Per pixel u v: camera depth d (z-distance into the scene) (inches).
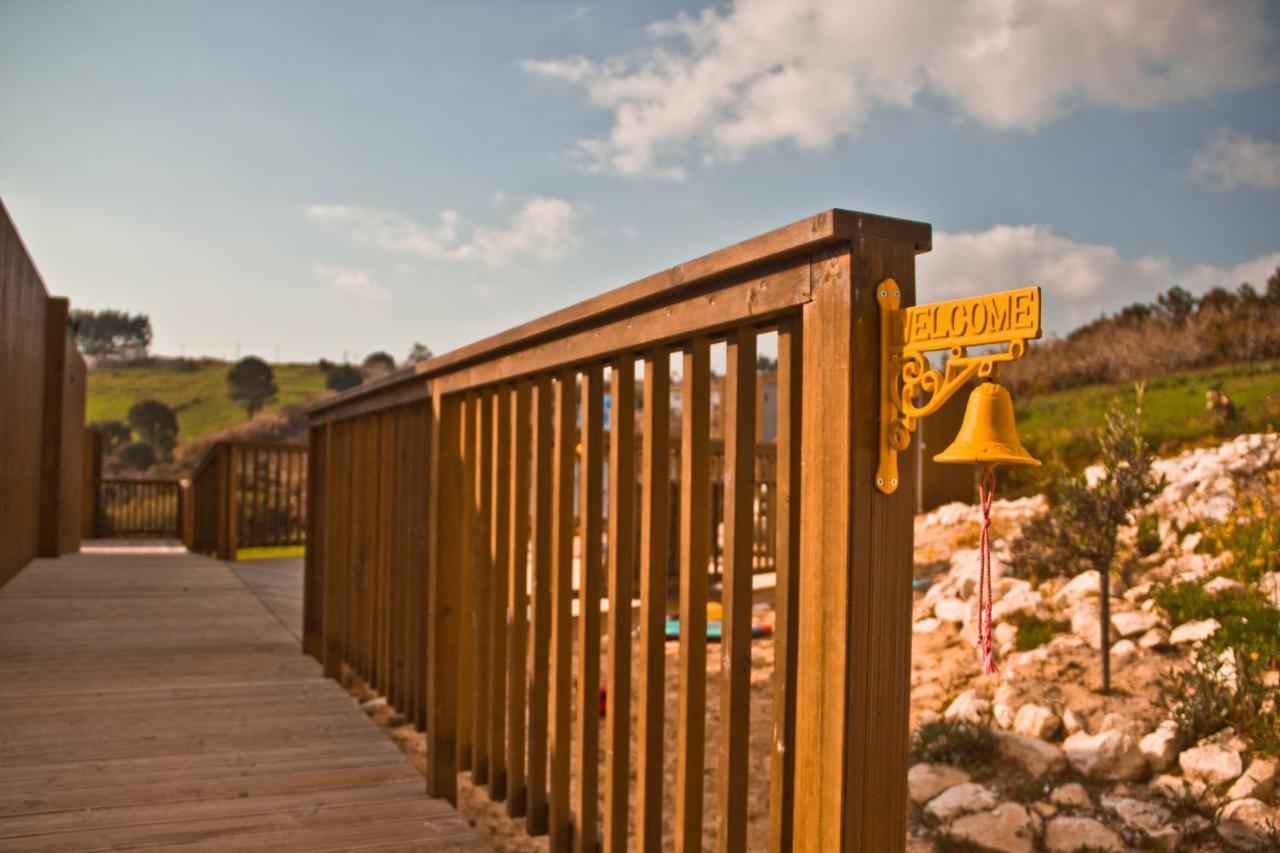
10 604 251.6
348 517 174.9
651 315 70.2
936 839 123.1
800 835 52.7
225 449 387.5
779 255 54.4
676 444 275.1
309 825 106.1
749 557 62.3
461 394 117.9
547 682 95.0
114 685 168.1
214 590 287.0
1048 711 141.3
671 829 132.3
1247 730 129.6
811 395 52.6
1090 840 115.8
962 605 199.9
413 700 133.4
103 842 100.0
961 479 385.1
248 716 149.8
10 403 285.6
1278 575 171.2
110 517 596.7
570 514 90.0
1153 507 229.3
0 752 130.0
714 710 172.4
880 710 49.9
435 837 103.3
